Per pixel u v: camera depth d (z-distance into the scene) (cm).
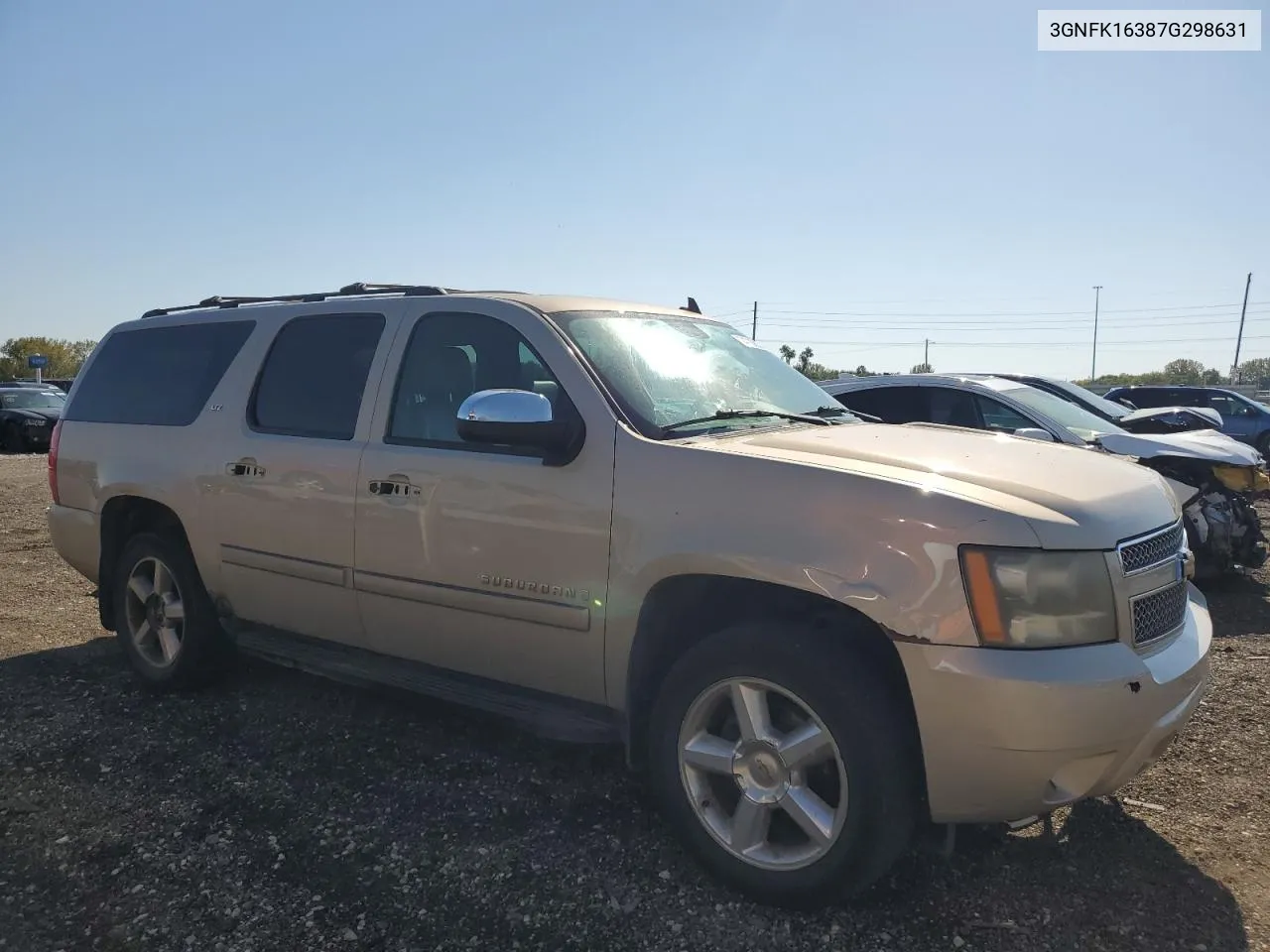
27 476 1511
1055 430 784
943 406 851
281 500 419
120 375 527
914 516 271
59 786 379
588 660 332
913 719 278
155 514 502
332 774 388
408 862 321
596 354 357
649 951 274
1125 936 279
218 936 282
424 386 392
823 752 282
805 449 315
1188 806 358
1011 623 260
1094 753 261
